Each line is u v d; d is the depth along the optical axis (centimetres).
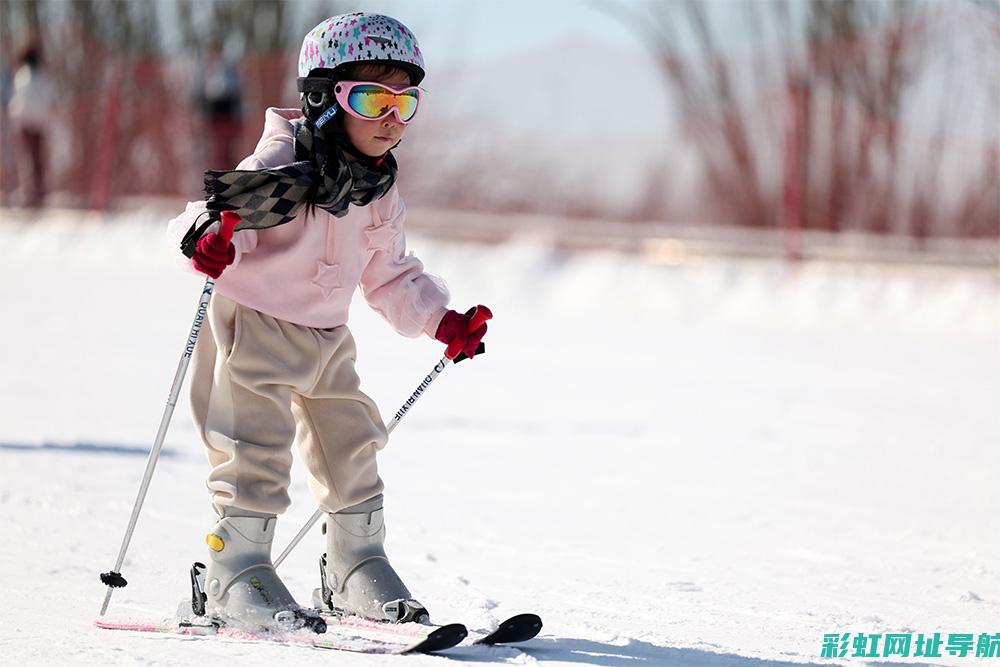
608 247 5162
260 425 1116
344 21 1102
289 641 1083
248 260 1108
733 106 5288
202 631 1109
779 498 1872
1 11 6812
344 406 1159
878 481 2016
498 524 1658
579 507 1783
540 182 6328
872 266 4653
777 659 1083
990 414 2761
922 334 4247
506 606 1259
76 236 5981
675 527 1667
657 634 1157
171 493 1755
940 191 4962
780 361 3625
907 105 4966
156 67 6494
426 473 2011
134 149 6450
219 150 5806
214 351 1146
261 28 7025
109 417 2391
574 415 2656
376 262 1189
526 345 3875
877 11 4975
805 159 5050
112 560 1398
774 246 4944
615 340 4041
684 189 5728
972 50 4856
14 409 2434
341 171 1096
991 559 1508
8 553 1407
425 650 1044
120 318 4081
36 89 6100
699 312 4662
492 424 2519
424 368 3288
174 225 1105
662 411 2748
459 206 6362
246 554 1118
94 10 6725
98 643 1074
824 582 1386
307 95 1105
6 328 3747
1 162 6356
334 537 1172
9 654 1038
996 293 4381
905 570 1449
